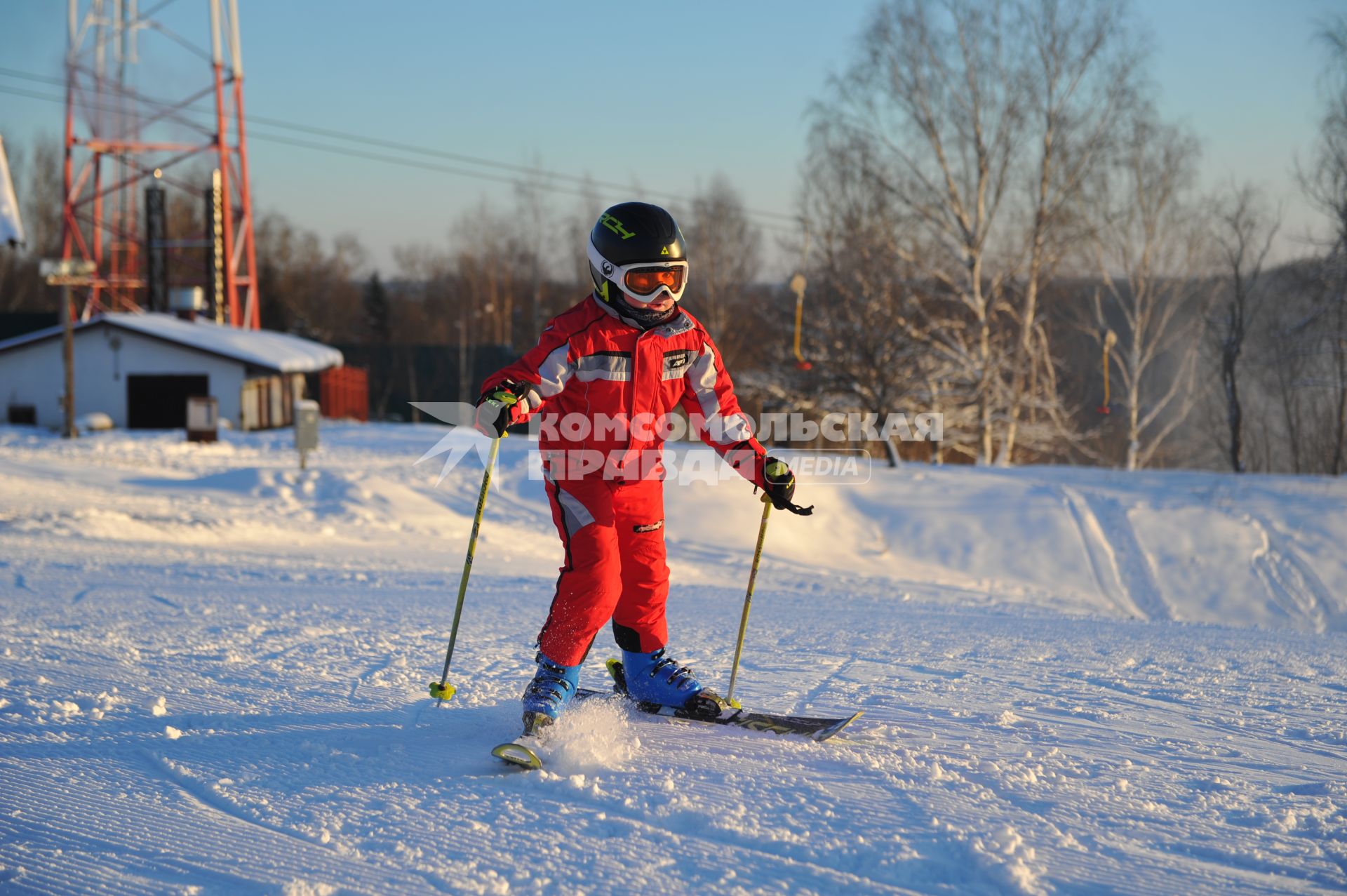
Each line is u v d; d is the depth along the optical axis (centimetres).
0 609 496
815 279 2580
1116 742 283
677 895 179
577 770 248
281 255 6762
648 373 282
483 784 240
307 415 1545
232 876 190
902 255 2392
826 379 2472
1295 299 2605
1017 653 448
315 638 436
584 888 182
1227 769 257
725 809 219
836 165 2467
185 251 5903
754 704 323
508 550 1097
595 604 277
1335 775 253
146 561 752
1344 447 2953
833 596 745
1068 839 204
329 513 1248
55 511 1082
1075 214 2469
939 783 238
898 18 2405
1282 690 370
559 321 279
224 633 441
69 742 273
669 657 303
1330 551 1353
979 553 1368
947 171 2409
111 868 195
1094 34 2353
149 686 334
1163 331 2803
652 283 273
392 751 266
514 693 335
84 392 2883
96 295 3412
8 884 188
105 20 3008
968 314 2534
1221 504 1520
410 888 183
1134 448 2706
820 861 193
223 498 1344
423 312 6981
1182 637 533
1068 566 1323
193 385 2897
